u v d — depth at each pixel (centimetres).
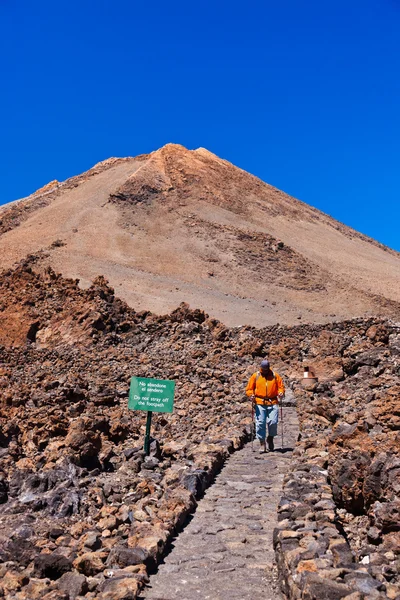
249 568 612
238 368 2253
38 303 3712
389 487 708
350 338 2330
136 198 16788
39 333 3456
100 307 3456
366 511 730
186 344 2839
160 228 14975
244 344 2523
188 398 1806
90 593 541
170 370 2227
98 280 3938
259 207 18338
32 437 1155
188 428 1455
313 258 14712
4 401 1527
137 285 10119
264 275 12400
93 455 1053
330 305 10869
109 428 1265
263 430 1195
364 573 504
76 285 3969
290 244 15525
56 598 519
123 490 875
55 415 1310
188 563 624
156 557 625
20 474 945
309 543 569
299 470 899
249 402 1719
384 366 1736
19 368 2606
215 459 1033
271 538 691
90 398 1667
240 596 548
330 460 894
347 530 708
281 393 1205
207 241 14238
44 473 925
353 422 1051
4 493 889
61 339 3316
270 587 568
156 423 1511
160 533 670
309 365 2059
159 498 834
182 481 870
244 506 811
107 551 632
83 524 732
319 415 1378
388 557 598
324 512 671
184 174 18962
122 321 3366
